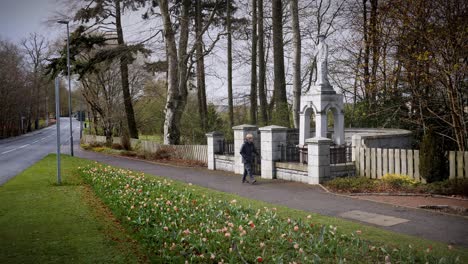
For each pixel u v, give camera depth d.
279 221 8.05
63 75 31.86
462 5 14.46
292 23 21.81
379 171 13.65
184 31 28.42
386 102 20.66
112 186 12.70
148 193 11.16
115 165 22.48
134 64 42.22
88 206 10.59
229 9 30.08
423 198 10.87
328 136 19.75
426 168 12.27
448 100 16.61
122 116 41.94
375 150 13.77
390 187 11.98
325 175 13.62
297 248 6.38
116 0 29.33
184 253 6.37
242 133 17.19
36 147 43.47
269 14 31.70
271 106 34.88
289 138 19.27
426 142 12.34
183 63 28.23
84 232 8.02
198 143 30.52
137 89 42.53
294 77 22.02
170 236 7.04
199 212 8.78
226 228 7.02
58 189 13.50
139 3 28.67
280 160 15.82
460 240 7.29
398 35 16.56
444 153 12.48
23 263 6.34
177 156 25.31
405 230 8.00
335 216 9.27
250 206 9.57
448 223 8.47
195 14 32.84
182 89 28.38
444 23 14.55
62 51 31.55
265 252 6.53
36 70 77.62
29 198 11.84
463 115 15.00
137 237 7.47
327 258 6.32
